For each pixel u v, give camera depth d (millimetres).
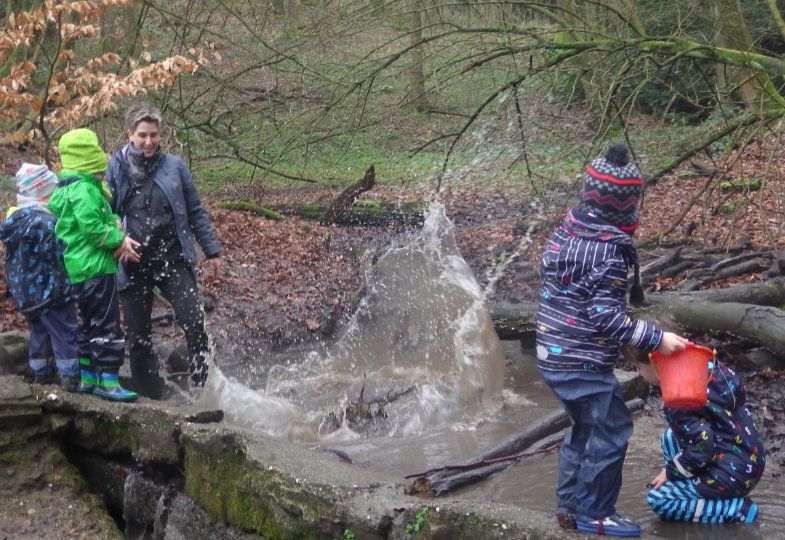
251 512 3943
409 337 6969
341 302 9195
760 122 8328
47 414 4855
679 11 8805
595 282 3082
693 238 9711
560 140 9758
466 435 5352
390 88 11461
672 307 6543
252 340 7969
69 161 4898
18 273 5109
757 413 5410
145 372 5703
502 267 9688
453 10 9938
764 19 11367
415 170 16797
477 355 6465
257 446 4074
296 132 10266
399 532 3336
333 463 3949
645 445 4945
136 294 5578
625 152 3172
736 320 6195
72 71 9188
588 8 9867
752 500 4074
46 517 4523
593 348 3121
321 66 11219
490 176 14914
